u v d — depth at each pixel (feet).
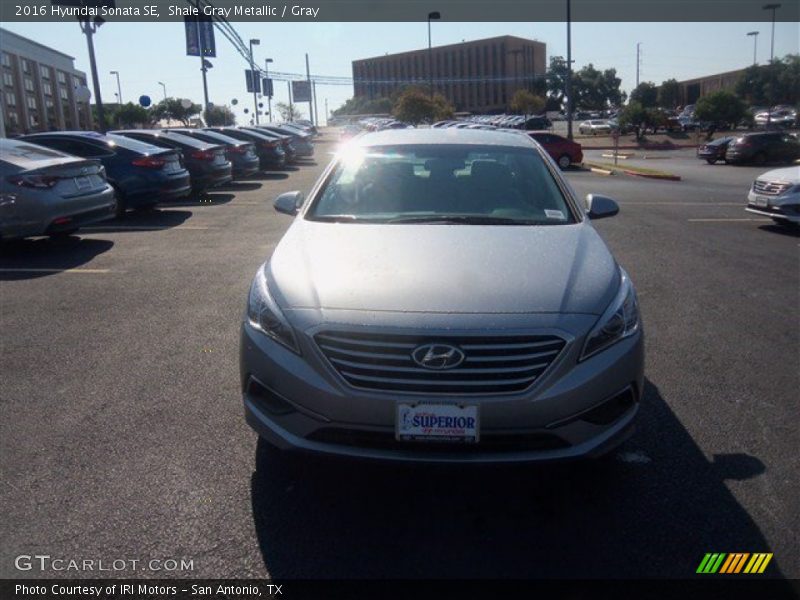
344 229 13.79
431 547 10.28
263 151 82.53
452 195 15.37
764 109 228.43
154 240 34.12
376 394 10.25
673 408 14.88
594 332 10.65
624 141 158.40
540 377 10.28
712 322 20.93
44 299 23.20
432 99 174.40
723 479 12.07
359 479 12.05
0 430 13.79
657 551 10.18
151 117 213.25
